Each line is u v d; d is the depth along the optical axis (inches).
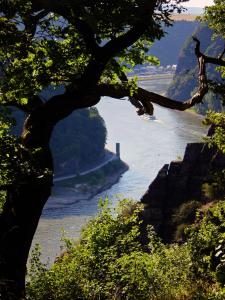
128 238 541.0
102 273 512.7
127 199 596.1
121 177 7022.6
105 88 449.1
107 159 7819.9
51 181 424.2
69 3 373.1
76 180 6978.4
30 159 381.7
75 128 7706.7
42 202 419.8
